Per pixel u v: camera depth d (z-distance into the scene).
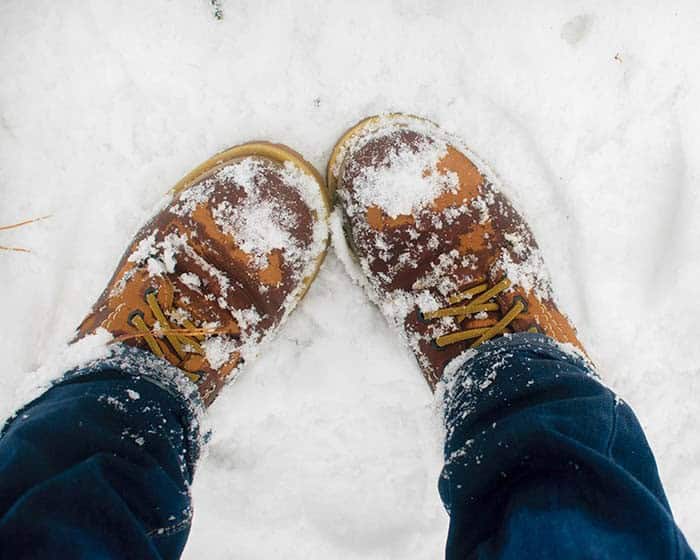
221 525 0.60
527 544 0.38
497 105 0.58
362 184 0.55
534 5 0.56
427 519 0.60
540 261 0.57
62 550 0.36
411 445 0.60
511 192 0.58
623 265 0.59
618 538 0.38
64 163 0.58
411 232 0.55
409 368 0.59
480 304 0.54
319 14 0.56
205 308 0.54
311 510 0.60
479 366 0.49
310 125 0.58
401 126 0.57
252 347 0.56
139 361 0.49
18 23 0.56
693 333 0.60
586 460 0.39
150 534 0.41
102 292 0.58
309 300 0.58
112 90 0.57
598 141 0.58
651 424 0.60
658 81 0.57
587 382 0.46
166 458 0.44
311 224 0.56
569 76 0.57
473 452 0.44
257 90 0.57
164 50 0.56
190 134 0.58
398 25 0.56
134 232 0.58
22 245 0.58
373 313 0.59
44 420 0.42
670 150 0.58
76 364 0.49
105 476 0.40
